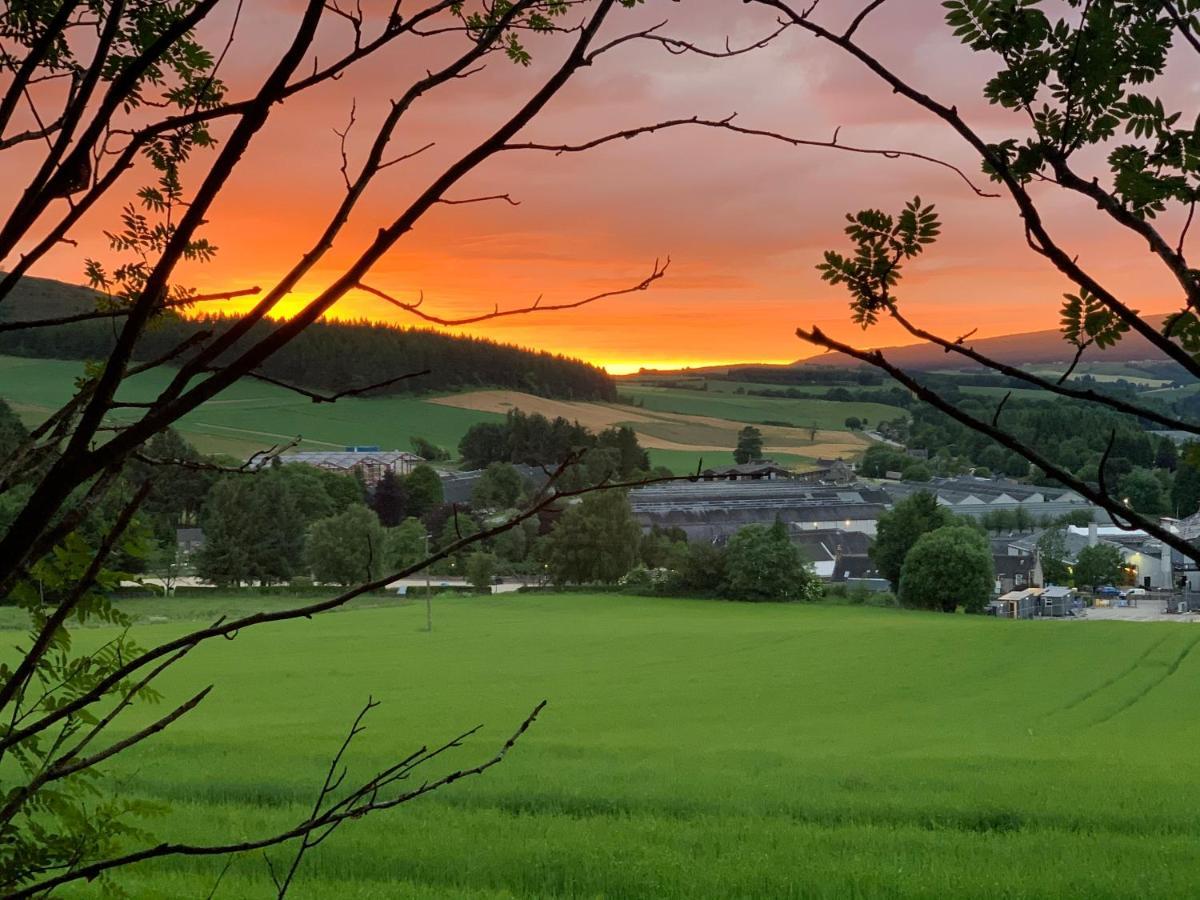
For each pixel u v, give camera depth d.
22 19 2.01
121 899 2.33
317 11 1.47
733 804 20.50
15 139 1.78
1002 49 1.68
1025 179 1.68
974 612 95.12
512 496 140.38
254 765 24.66
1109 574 134.88
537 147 1.61
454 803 20.88
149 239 2.03
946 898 13.94
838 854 16.31
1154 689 47.09
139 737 1.73
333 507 128.88
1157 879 14.52
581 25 1.59
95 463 1.45
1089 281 1.68
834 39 1.65
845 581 125.44
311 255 1.54
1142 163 1.67
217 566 90.12
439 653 61.72
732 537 99.00
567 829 17.94
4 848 2.28
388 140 1.59
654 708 41.47
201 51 2.09
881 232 1.68
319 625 75.56
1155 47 1.65
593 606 90.75
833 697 45.12
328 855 15.47
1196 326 1.66
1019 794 21.38
